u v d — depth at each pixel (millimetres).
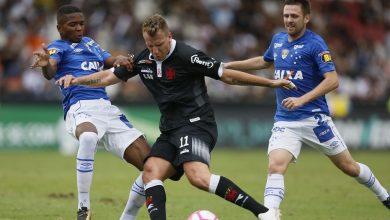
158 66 26234
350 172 30172
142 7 81562
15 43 75188
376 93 85625
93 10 79312
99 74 27438
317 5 92125
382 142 76500
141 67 26750
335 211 35375
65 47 30266
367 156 69938
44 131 68062
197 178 24938
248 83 25906
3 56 73875
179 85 26172
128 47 77000
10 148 67250
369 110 76125
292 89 28469
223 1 86062
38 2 79625
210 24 83500
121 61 26875
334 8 92625
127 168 56344
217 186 24734
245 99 74312
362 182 30672
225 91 75125
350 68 86188
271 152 28578
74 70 30266
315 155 72188
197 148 25484
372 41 92062
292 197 40406
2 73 72875
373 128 76312
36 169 53656
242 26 85125
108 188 43438
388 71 89562
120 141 29703
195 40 80375
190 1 84500
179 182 47188
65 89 30375
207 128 26297
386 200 31297
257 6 87375
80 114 29641
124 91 71375
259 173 53188
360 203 38312
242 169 55844
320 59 28203
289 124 28891
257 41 84812
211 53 80875
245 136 73375
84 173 28438
